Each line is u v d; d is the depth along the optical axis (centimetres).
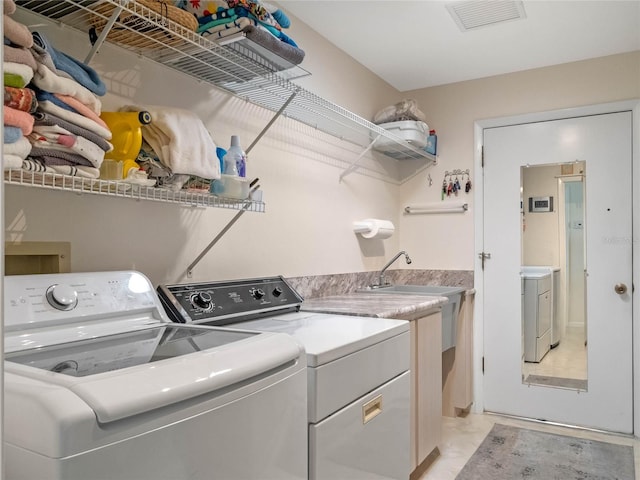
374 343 156
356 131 283
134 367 84
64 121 106
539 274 315
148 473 77
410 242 354
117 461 72
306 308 208
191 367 88
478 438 282
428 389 235
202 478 86
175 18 134
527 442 276
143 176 125
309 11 237
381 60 299
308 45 252
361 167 304
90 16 132
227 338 115
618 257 292
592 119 299
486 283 331
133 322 128
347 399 140
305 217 247
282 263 230
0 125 51
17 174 102
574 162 305
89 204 145
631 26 254
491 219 330
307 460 122
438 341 249
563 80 305
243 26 148
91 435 69
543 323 314
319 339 145
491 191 331
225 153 162
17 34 94
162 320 135
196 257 182
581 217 303
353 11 238
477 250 331
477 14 241
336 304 222
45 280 113
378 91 325
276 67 176
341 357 137
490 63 305
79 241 142
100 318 120
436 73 322
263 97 209
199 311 156
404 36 265
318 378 127
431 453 260
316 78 258
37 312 107
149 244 164
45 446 67
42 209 132
